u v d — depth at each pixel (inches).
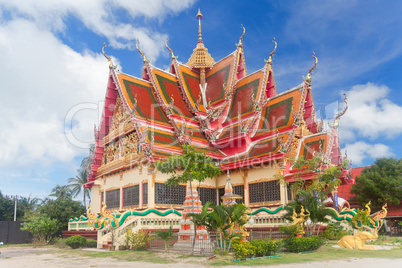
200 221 679.1
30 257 741.9
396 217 1553.9
